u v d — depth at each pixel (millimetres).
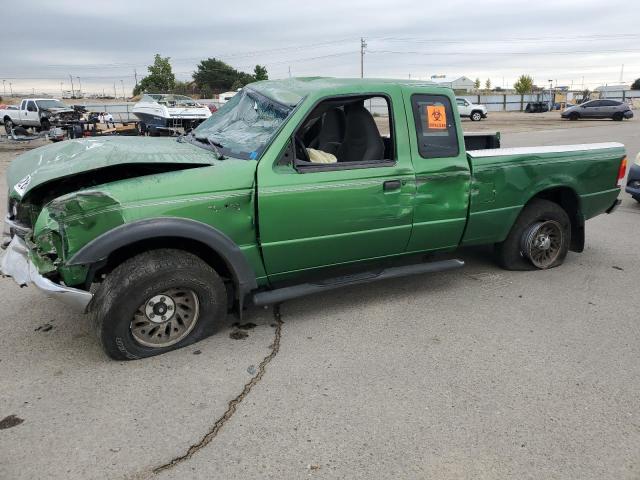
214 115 4797
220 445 2641
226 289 3910
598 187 5184
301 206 3646
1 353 3545
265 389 3129
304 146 3984
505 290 4719
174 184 3283
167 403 2984
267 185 3523
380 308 4328
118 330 3291
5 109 28875
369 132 4121
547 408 2959
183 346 3607
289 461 2531
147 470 2465
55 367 3367
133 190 3195
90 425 2783
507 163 4535
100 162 3309
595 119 37188
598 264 5469
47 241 3143
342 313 4230
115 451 2586
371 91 3924
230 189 3420
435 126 4172
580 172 5000
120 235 3123
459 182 4289
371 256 4141
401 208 4043
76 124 21359
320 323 4043
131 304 3287
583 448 2637
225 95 37188
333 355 3545
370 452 2592
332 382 3211
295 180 3607
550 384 3203
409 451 2602
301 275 3943
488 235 4691
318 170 3707
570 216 5332
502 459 2553
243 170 3473
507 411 2928
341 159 4270
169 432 2734
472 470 2477
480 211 4488
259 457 2557
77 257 3076
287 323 4039
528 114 51094
